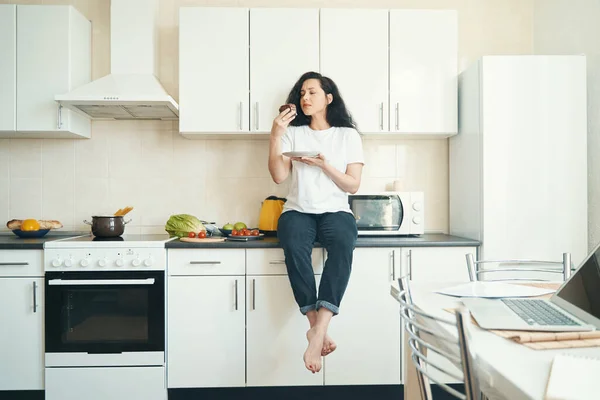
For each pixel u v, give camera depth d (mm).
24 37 2549
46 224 2627
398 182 2777
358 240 2441
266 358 2340
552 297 1227
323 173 2400
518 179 2389
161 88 2578
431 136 2812
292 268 2195
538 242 2381
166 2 2850
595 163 2418
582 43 2473
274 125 2328
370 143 2895
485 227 2389
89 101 2430
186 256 2324
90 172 2852
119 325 2301
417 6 2893
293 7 2869
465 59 2904
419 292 1362
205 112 2566
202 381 2328
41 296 2309
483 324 1003
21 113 2539
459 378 793
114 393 2293
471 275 1621
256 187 2873
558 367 752
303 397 2447
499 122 2389
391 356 2369
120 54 2670
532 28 2900
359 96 2592
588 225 2484
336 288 2107
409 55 2607
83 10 2852
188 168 2873
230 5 2867
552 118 2387
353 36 2592
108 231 2520
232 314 2334
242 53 2574
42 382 2309
